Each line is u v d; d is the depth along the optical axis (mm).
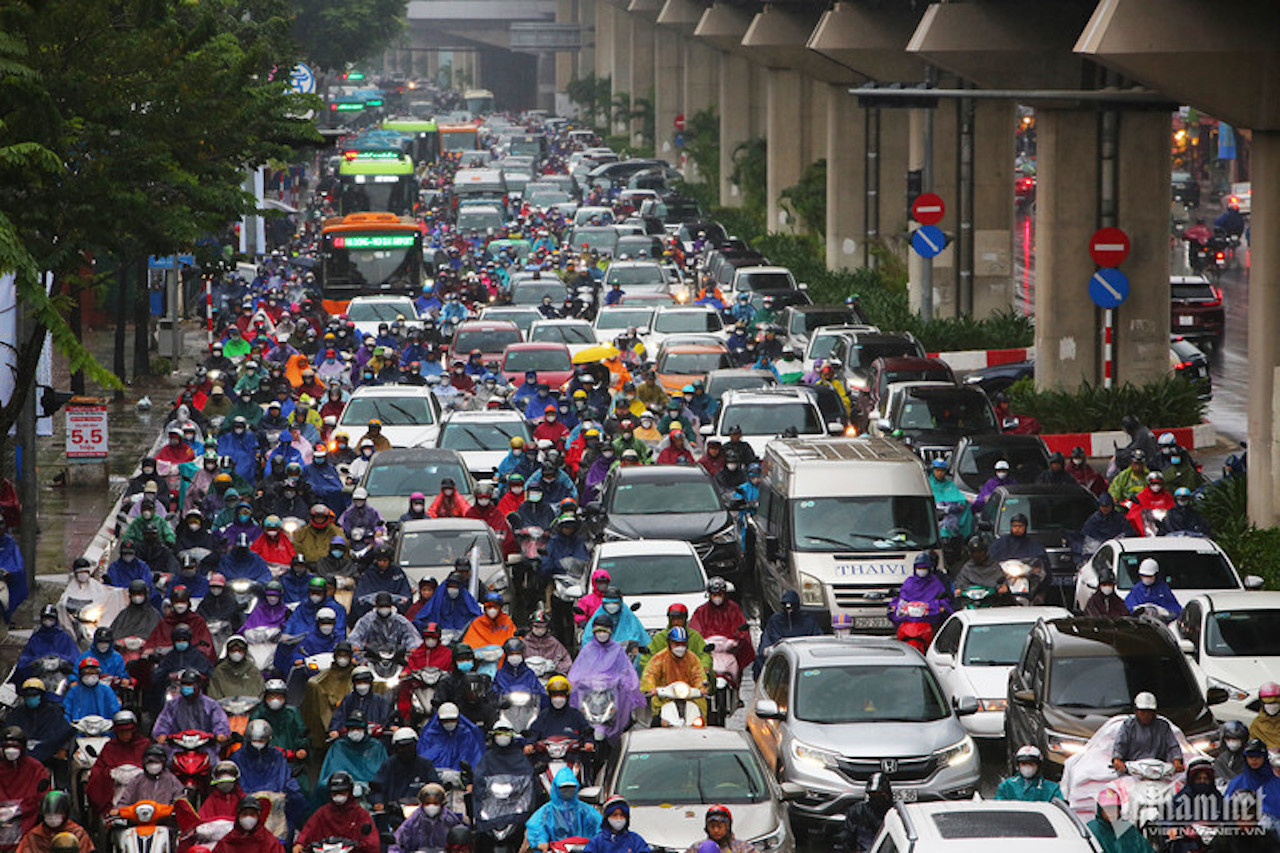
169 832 42688
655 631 61375
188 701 48125
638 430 93750
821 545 68062
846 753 47719
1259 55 83500
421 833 42031
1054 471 78188
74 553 84188
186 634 53406
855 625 66812
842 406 101312
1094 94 92312
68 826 41438
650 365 114250
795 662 51094
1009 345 145375
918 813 35094
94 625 58969
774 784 44531
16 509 74875
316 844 41656
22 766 44906
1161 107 97688
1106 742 45156
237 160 83750
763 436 92250
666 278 167250
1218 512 81438
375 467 80750
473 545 68562
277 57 139500
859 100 103938
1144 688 50531
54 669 52031
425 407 95812
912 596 63500
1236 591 59125
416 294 168125
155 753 44094
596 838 40250
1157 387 109625
